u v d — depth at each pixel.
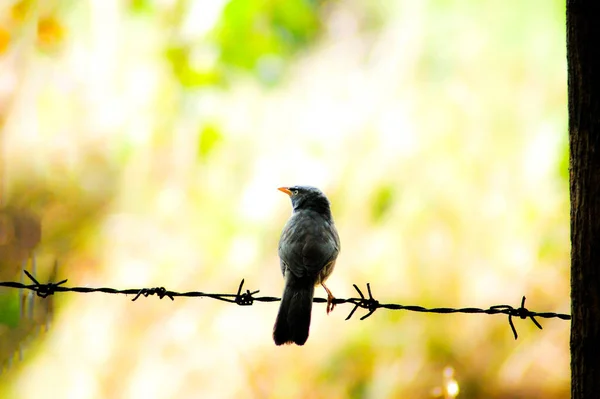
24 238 14.85
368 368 13.24
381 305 7.05
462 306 13.46
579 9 4.99
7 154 15.26
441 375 13.09
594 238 4.97
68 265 14.76
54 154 15.45
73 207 15.34
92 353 13.49
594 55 4.96
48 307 13.79
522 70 15.09
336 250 8.01
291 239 7.87
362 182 14.67
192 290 14.18
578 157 5.05
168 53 14.77
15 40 15.06
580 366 5.04
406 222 14.05
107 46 15.73
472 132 14.69
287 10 16.33
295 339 7.11
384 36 16.62
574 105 5.06
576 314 5.07
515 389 13.09
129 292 6.91
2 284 6.75
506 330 13.33
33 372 13.27
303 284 7.40
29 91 15.35
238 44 15.13
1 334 13.51
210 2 14.43
